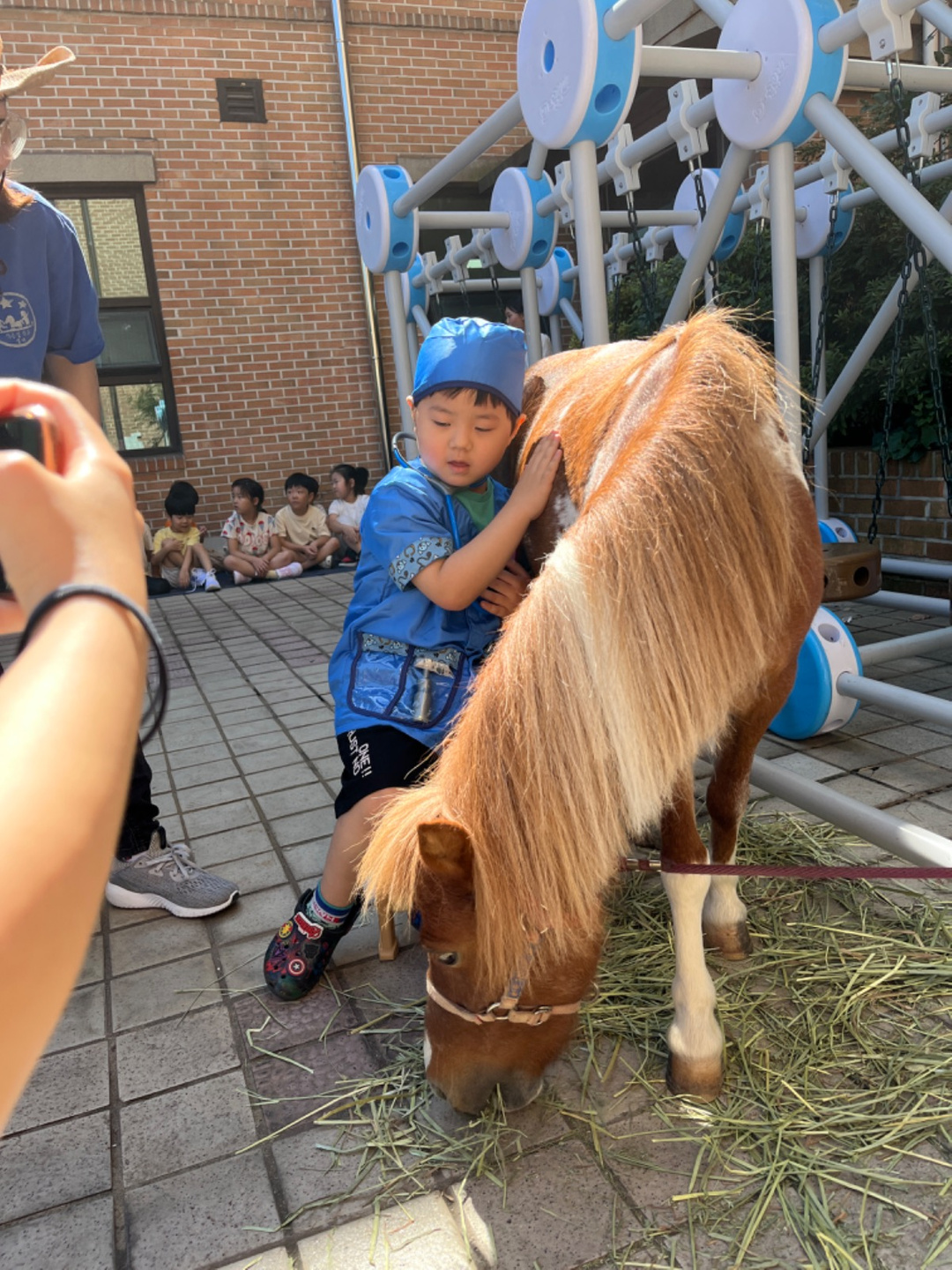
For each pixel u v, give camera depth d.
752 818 2.39
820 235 4.13
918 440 4.51
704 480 1.09
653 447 1.13
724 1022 1.60
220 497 7.77
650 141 2.89
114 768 0.36
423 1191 1.32
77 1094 1.61
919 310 3.63
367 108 7.67
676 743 1.05
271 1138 1.46
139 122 7.11
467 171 7.98
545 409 1.78
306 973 1.79
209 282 7.45
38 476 0.41
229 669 4.52
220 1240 1.28
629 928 1.91
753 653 1.13
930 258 3.53
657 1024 1.61
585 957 1.14
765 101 2.41
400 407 8.13
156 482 7.59
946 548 4.45
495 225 3.78
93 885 0.34
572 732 1.02
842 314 4.84
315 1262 1.23
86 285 1.93
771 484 1.17
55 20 6.84
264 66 7.31
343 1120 1.48
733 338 1.28
